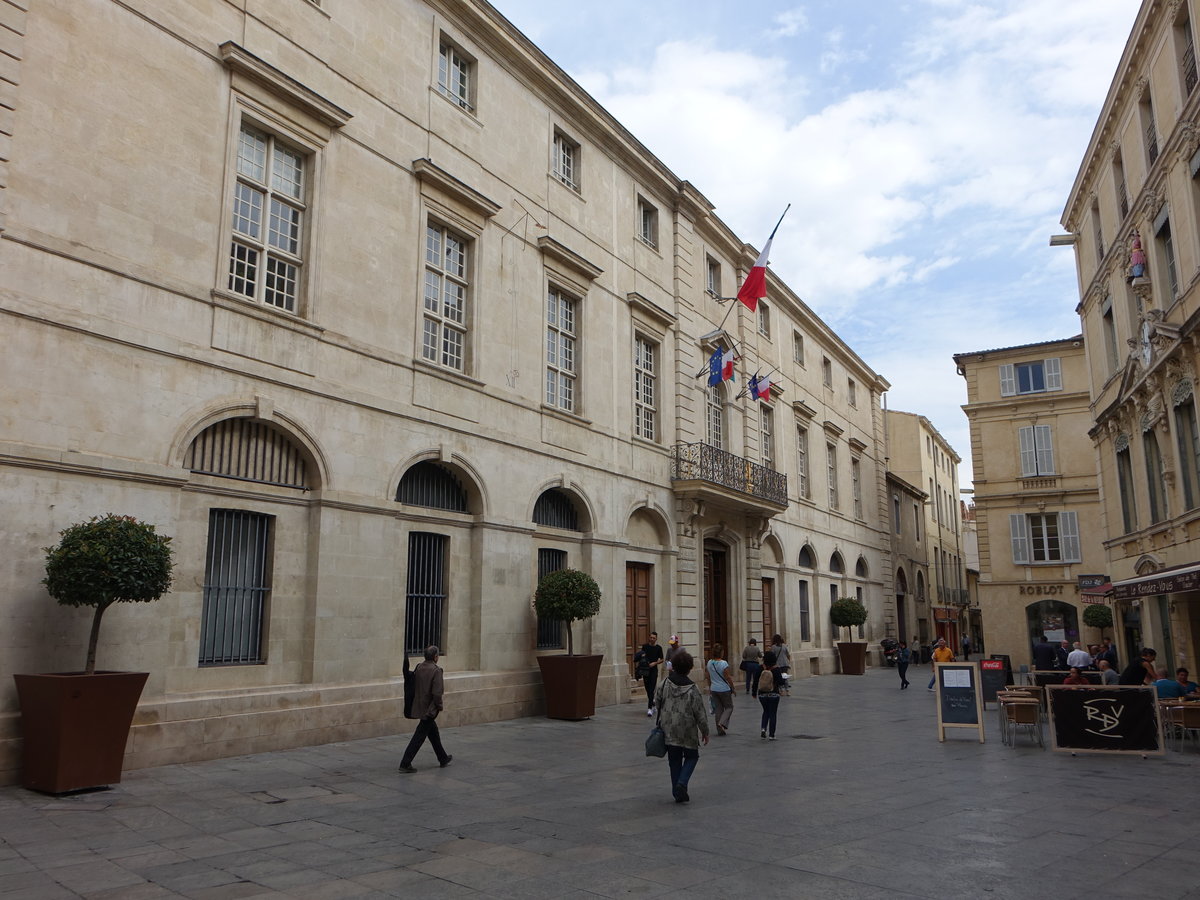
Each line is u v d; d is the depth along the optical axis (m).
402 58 15.26
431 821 7.75
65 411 9.81
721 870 6.21
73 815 7.75
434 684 10.52
